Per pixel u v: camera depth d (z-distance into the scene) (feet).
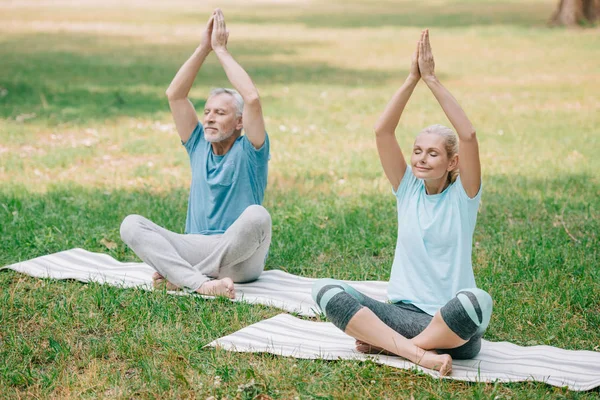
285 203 25.34
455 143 14.16
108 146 33.78
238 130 18.37
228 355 14.19
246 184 18.21
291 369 13.52
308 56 66.13
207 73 55.98
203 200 18.33
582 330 15.67
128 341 14.76
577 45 70.44
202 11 115.14
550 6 113.09
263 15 107.76
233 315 16.25
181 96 18.51
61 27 88.17
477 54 66.49
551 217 23.81
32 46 69.41
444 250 14.10
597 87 50.11
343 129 38.19
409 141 34.88
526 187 27.40
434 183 14.35
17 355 14.38
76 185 27.09
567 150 33.27
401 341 13.57
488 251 20.54
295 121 39.96
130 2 135.64
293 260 20.11
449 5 120.26
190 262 17.75
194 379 13.38
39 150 32.68
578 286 17.75
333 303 13.62
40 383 13.35
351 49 70.79
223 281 16.94
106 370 13.83
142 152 32.68
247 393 12.72
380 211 24.35
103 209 24.09
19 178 28.14
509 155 32.48
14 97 43.98
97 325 15.65
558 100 45.83
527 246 20.86
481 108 43.39
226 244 17.35
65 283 18.10
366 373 13.33
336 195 26.48
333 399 12.66
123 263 19.60
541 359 14.10
